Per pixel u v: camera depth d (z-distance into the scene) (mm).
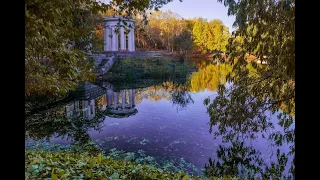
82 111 9219
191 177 3580
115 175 2732
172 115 8531
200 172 4211
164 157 4855
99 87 15555
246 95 3344
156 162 4609
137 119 8016
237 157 4621
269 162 4328
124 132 6539
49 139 5867
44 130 6629
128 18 3836
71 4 2406
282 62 2746
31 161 2689
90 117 8250
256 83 3289
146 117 8289
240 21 3213
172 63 21328
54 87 2979
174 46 24609
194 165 4492
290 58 2564
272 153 4535
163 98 12125
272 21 2832
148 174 3057
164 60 21625
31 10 1738
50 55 2650
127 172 3047
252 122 3645
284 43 2674
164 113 8875
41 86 2963
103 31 21719
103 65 18609
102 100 11984
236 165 4383
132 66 19578
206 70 18891
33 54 2592
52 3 1846
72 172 2572
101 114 8836
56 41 2607
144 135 6281
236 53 3318
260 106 3385
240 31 3197
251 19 3062
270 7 2859
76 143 5582
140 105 10570
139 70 19281
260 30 2988
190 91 13328
